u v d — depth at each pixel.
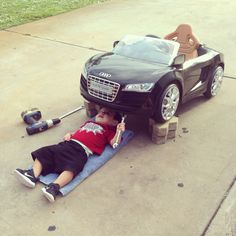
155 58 5.50
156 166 4.75
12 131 5.57
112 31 10.76
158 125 5.14
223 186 4.40
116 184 4.41
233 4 14.41
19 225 3.83
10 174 4.61
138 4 14.37
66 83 7.27
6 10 13.02
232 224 3.83
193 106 6.34
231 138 5.41
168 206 4.08
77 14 12.69
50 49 9.20
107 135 4.91
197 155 5.00
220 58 6.49
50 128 5.62
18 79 7.47
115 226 3.81
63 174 4.28
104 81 4.98
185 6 14.06
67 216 3.94
